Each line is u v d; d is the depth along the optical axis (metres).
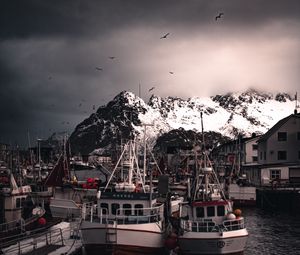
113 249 30.31
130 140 38.50
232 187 68.56
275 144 84.38
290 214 61.16
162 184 38.16
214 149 120.69
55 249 32.22
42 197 54.09
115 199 33.00
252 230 48.50
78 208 49.19
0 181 57.41
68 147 70.56
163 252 33.38
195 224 33.81
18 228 37.75
